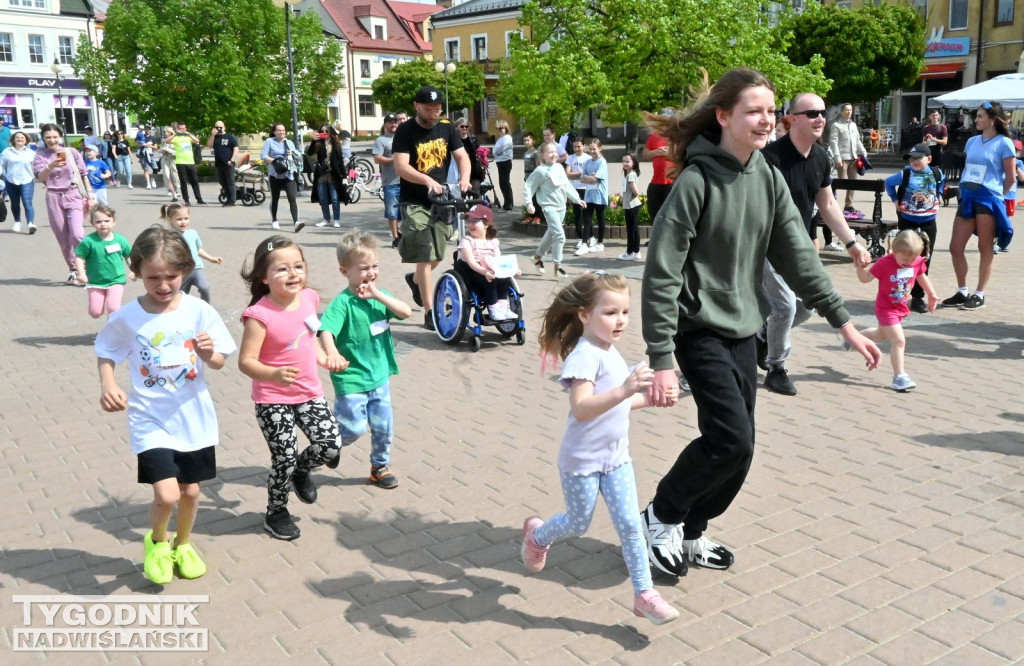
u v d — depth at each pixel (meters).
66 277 11.89
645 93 13.54
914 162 9.23
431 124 8.31
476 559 4.02
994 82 19.22
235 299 10.27
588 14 14.55
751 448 3.47
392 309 4.65
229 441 5.63
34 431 5.89
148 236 3.62
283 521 4.27
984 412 5.88
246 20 28.98
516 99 15.06
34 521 4.50
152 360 3.66
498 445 5.48
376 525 4.39
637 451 5.32
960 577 3.75
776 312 6.14
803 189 5.93
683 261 3.39
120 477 5.08
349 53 67.19
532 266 11.88
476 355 7.68
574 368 3.29
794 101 5.82
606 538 4.20
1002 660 3.17
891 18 28.80
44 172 10.93
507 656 3.25
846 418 5.81
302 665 3.21
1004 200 8.79
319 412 4.23
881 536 4.14
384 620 3.51
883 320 6.34
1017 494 4.58
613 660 3.21
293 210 16.64
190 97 28.88
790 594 3.64
